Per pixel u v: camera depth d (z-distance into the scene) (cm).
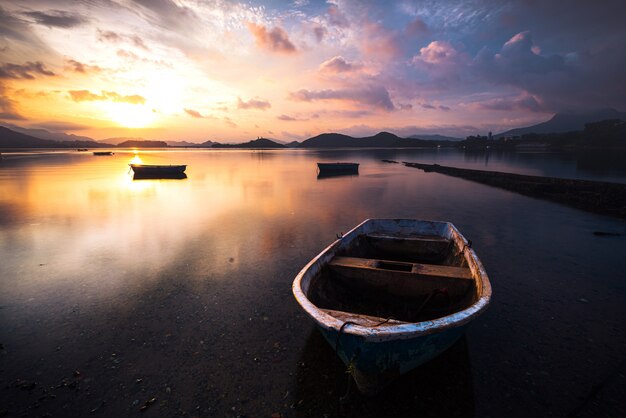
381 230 899
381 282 561
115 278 776
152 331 553
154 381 435
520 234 1139
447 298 468
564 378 429
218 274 796
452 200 1880
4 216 1466
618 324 557
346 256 691
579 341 509
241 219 1395
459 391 408
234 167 4822
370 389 374
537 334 529
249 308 628
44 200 1881
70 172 3772
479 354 479
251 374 446
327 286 561
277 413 380
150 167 3294
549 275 769
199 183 2772
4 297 681
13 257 927
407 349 351
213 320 586
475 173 3183
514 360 465
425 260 771
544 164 5059
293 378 437
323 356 481
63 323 579
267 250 977
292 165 5316
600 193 1878
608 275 766
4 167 4531
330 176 3406
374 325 380
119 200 1894
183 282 751
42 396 409
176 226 1278
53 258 917
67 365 468
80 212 1552
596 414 371
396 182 2838
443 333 354
